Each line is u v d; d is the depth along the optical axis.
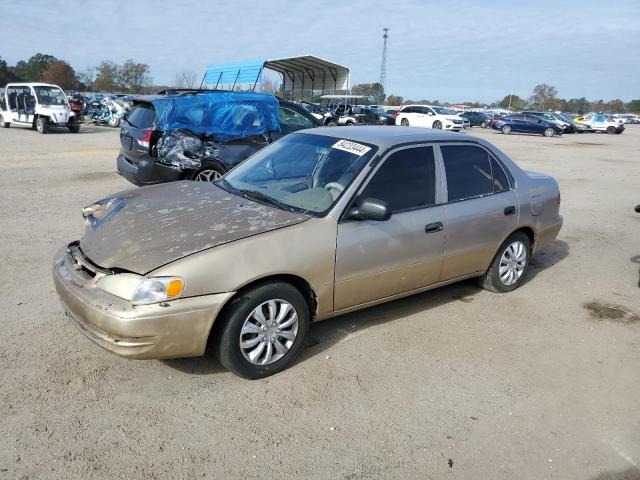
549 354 4.14
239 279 3.30
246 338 3.48
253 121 8.77
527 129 34.62
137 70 79.88
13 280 5.09
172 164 7.95
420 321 4.61
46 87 22.98
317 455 2.90
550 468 2.89
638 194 11.62
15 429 2.97
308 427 3.12
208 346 3.55
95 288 3.29
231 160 8.26
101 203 4.35
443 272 4.60
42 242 6.30
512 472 2.85
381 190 4.09
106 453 2.83
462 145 4.77
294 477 2.73
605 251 7.06
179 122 8.09
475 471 2.84
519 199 5.11
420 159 4.41
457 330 4.47
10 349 3.80
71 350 3.83
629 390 3.67
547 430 3.21
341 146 4.36
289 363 3.74
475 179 4.82
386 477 2.77
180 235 3.46
